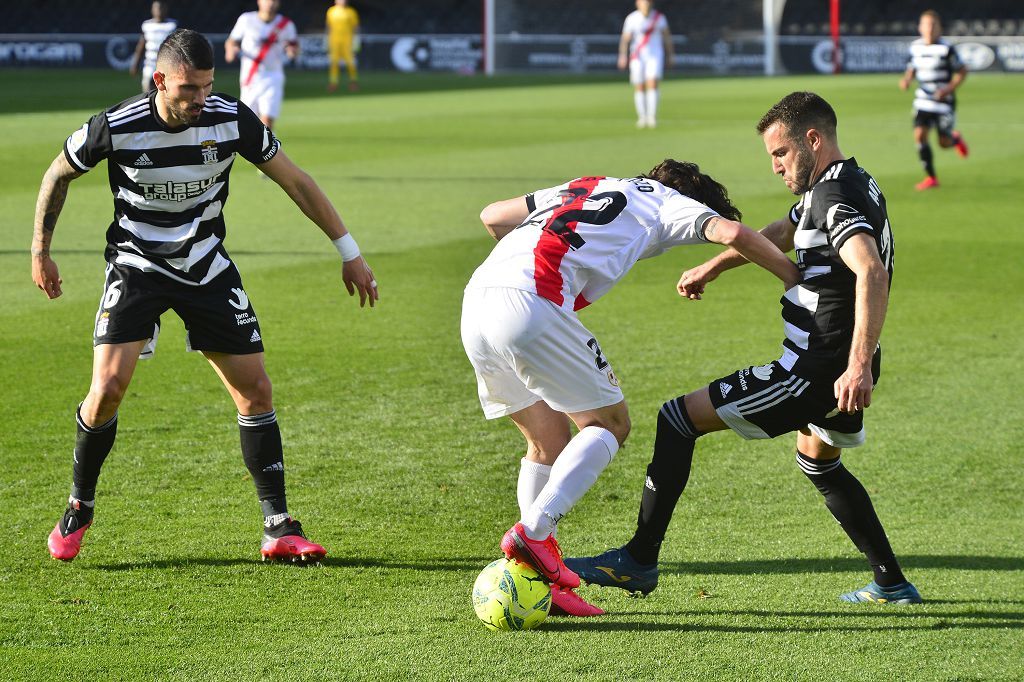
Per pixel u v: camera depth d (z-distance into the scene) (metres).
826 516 16.33
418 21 131.88
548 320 13.00
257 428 14.76
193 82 13.26
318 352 24.56
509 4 128.38
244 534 15.51
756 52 127.31
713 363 23.95
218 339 14.59
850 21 133.00
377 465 18.20
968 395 21.95
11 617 12.99
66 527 14.48
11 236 36.16
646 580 13.36
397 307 28.58
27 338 25.11
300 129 69.19
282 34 55.78
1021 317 27.88
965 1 130.38
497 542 15.36
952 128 48.38
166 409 20.75
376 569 14.47
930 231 38.97
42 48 126.25
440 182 48.34
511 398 14.05
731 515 16.38
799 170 13.23
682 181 13.85
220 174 14.30
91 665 11.90
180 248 14.28
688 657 12.18
